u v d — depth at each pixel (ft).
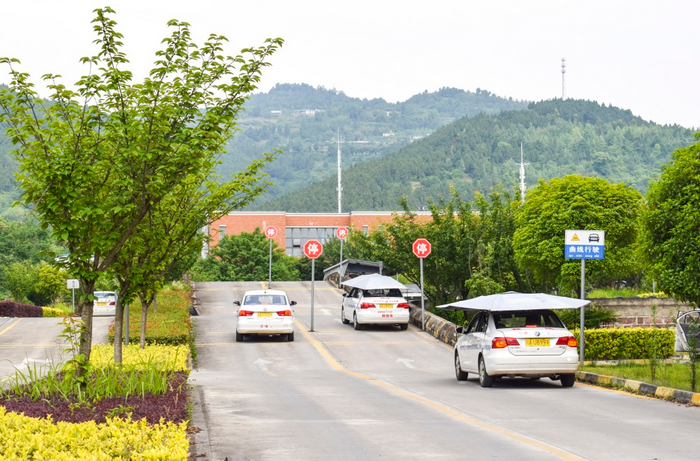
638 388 64.28
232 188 62.03
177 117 44.04
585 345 91.15
